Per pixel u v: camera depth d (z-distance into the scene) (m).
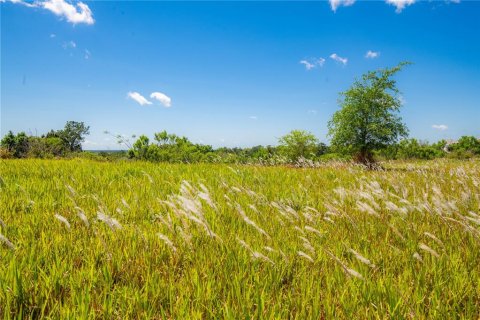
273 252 3.43
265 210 5.50
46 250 3.26
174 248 3.26
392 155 38.56
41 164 11.20
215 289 2.74
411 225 4.65
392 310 2.46
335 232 4.41
